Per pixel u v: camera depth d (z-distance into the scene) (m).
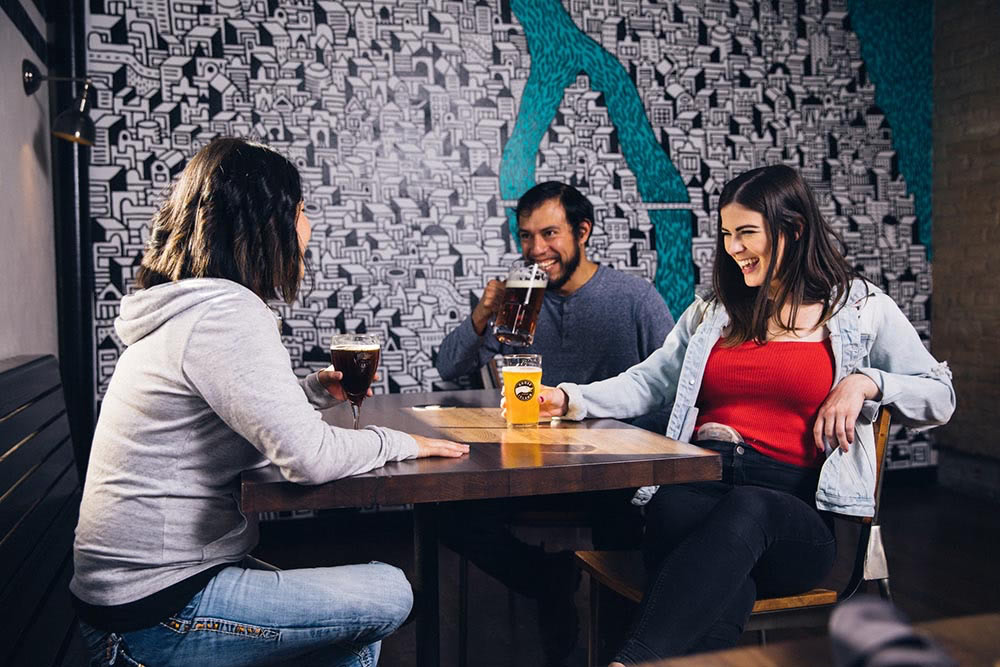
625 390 1.98
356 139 3.73
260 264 1.43
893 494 4.30
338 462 1.28
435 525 1.73
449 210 3.87
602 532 2.27
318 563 3.31
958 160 4.33
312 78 3.66
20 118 2.64
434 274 3.86
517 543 2.23
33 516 1.65
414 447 1.43
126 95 3.44
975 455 4.28
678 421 1.92
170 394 1.29
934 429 4.52
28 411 1.79
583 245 2.74
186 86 3.51
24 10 2.73
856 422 1.74
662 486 1.82
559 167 3.99
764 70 4.25
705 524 1.53
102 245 3.44
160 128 3.49
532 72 3.93
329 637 1.36
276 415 1.25
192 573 1.30
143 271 1.43
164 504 1.29
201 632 1.29
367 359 1.62
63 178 3.29
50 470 1.87
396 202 3.80
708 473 1.47
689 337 2.03
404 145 3.79
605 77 4.03
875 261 4.44
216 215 1.39
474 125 3.88
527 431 1.72
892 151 4.44
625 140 4.07
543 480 1.38
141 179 3.47
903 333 1.86
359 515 3.78
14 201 2.52
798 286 1.81
